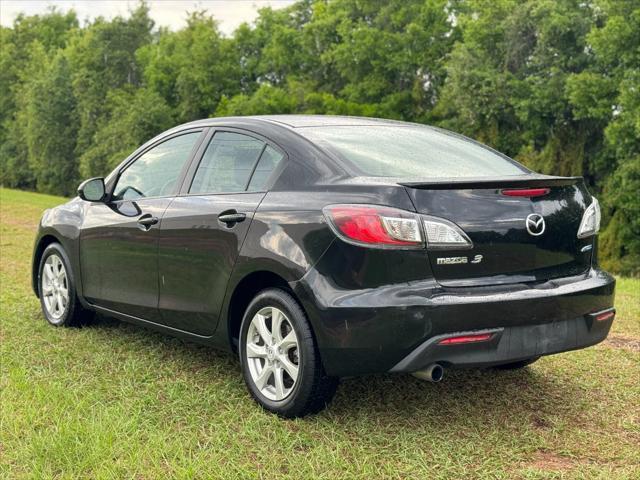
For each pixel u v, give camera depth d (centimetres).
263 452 338
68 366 475
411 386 443
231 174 435
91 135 7262
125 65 7338
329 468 321
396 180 358
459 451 342
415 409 402
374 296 342
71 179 7756
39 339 543
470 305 341
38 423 368
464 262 350
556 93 4022
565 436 366
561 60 4072
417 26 5269
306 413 379
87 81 7275
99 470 310
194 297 436
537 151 4522
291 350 385
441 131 483
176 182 472
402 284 343
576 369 488
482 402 417
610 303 399
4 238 1322
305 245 364
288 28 6425
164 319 469
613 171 4003
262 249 383
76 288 555
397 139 436
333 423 375
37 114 7731
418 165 401
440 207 348
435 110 5166
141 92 6762
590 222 396
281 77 6794
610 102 3684
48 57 9181
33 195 4291
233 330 423
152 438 347
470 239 350
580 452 346
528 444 353
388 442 353
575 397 429
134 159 522
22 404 395
